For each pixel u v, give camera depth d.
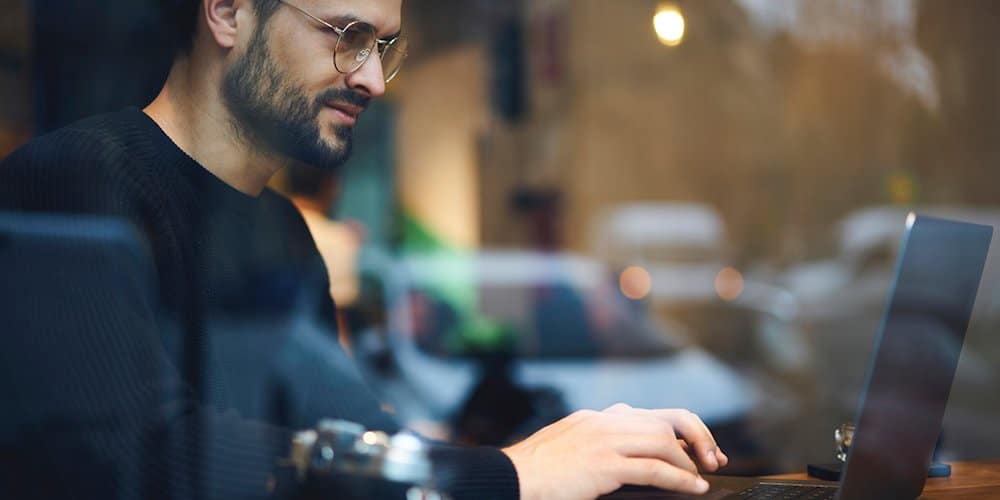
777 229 7.59
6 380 0.99
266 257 1.30
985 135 5.98
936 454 1.48
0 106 3.01
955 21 6.18
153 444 0.98
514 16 8.27
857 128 7.05
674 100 8.29
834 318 6.58
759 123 7.86
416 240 7.60
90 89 2.92
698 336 6.61
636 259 7.73
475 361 3.80
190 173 1.19
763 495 1.20
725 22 8.05
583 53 8.48
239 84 1.21
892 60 6.61
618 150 8.35
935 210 6.34
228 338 1.22
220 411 1.17
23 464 0.99
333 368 1.39
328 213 3.24
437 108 8.02
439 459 1.04
